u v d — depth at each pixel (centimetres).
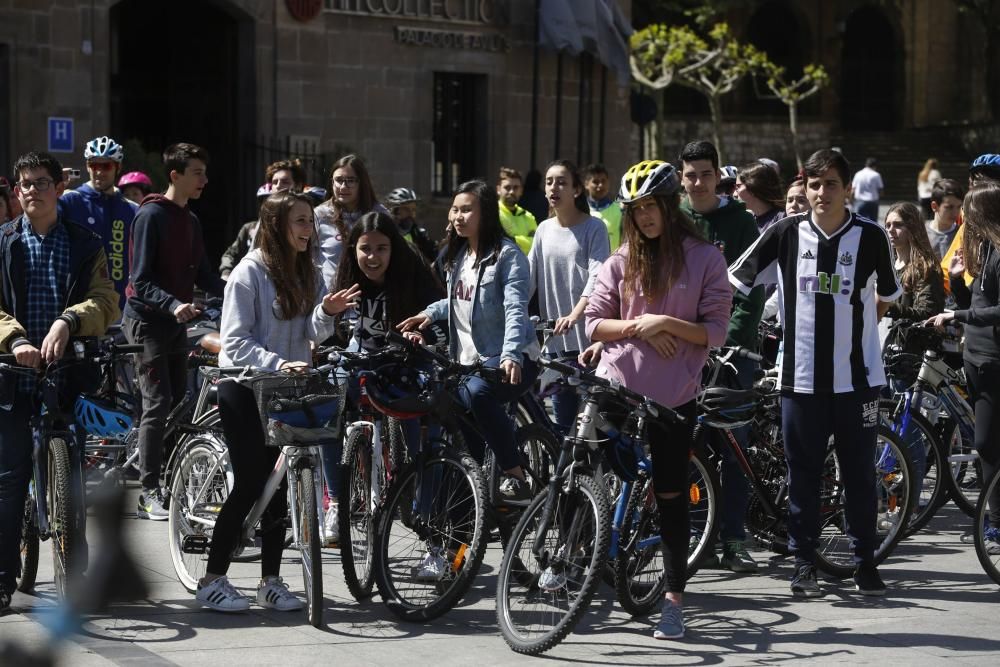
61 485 771
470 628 788
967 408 1092
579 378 755
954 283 1082
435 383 836
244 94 2441
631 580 819
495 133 2736
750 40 6094
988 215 974
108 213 1237
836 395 866
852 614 834
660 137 4588
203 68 2494
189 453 881
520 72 2761
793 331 870
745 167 1128
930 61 6259
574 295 1051
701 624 807
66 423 800
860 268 859
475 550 785
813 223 866
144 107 2556
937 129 6038
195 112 2516
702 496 887
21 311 809
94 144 1228
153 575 891
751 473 928
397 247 912
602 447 788
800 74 6116
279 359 773
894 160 5844
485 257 910
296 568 923
